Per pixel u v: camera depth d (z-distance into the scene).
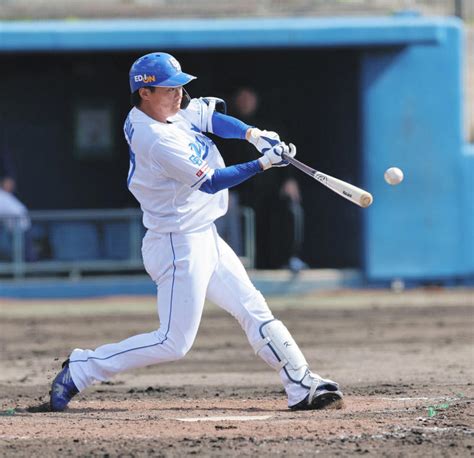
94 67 75.50
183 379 36.06
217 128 25.59
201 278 25.25
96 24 65.31
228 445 21.77
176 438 22.64
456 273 68.44
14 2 70.19
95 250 64.00
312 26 65.88
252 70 76.00
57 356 43.38
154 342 25.78
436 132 68.12
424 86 68.00
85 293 64.44
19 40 64.75
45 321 55.31
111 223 64.06
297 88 76.19
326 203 74.56
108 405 28.67
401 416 24.98
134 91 24.77
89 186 76.56
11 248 63.66
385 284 68.44
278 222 68.56
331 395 26.05
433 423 23.89
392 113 67.88
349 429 23.27
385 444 21.78
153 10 70.69
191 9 70.88
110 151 76.44
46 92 75.75
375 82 67.88
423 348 44.09
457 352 42.59
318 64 75.50
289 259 68.06
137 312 58.72
